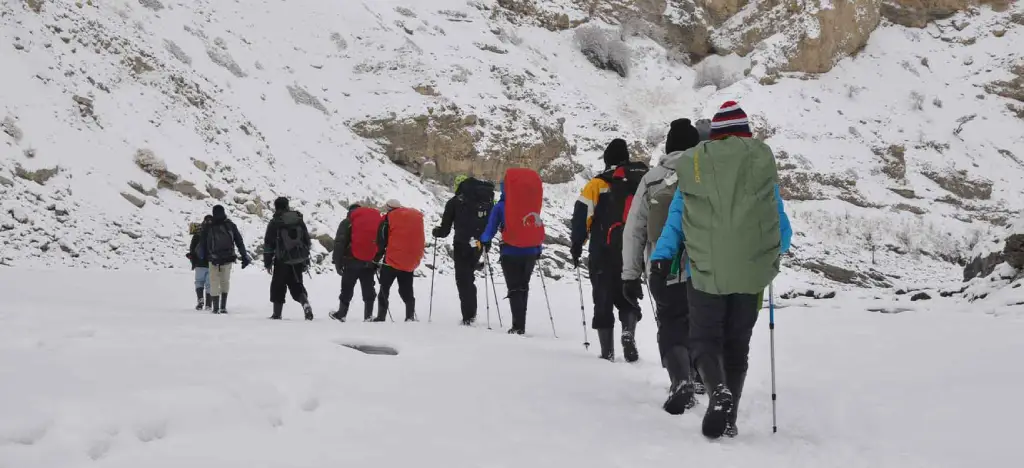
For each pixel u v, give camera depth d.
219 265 11.88
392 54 32.94
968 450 3.98
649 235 5.06
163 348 5.75
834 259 34.31
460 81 33.97
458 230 10.22
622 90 43.34
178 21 27.45
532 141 32.31
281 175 23.81
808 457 3.88
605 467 3.55
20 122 18.45
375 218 10.75
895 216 38.69
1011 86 50.22
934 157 43.69
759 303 4.46
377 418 4.11
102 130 20.11
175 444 3.36
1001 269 13.41
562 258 25.59
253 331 7.41
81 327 6.96
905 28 54.28
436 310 12.90
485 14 43.75
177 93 23.44
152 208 19.25
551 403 4.79
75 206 17.80
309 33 32.72
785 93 45.25
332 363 5.48
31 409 3.39
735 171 4.28
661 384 5.78
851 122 43.97
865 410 4.93
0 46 19.97
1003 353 7.32
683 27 48.69
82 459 3.03
